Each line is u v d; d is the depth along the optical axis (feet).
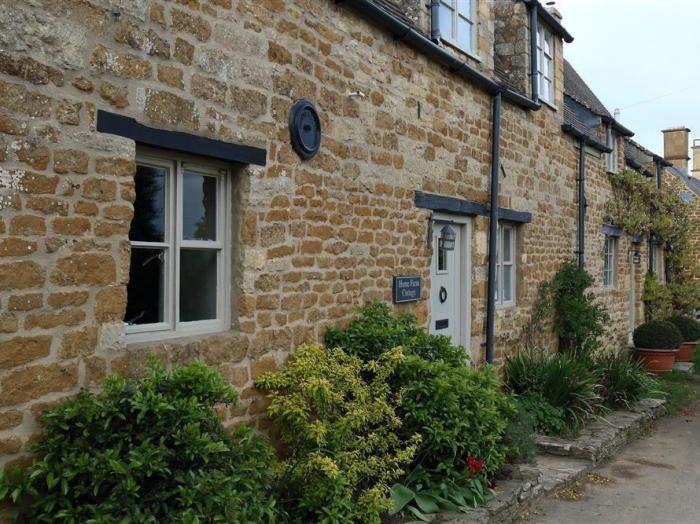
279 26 16.16
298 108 16.58
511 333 29.86
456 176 24.75
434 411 17.20
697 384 41.55
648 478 21.98
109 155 12.01
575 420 25.43
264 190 15.72
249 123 15.26
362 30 19.43
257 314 15.58
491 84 26.40
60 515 10.16
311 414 16.17
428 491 16.81
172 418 11.19
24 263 10.72
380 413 15.89
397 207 21.13
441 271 24.81
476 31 27.07
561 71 35.60
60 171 11.23
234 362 14.90
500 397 19.21
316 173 17.48
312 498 14.11
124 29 12.32
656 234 54.44
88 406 10.96
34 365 10.86
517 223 30.94
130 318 13.48
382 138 20.36
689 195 67.00
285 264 16.42
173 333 14.16
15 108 10.59
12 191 10.55
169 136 13.24
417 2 23.08
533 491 19.10
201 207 15.14
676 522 17.97
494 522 16.61
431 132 23.08
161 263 14.11
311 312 17.33
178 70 13.46
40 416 10.91
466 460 17.49
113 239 12.09
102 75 11.92
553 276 34.47
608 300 44.32
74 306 11.46
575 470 21.84
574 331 34.14
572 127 35.50
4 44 10.43
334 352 16.76
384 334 18.07
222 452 11.92
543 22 33.40
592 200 40.78
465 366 19.20
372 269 19.94
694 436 28.14
